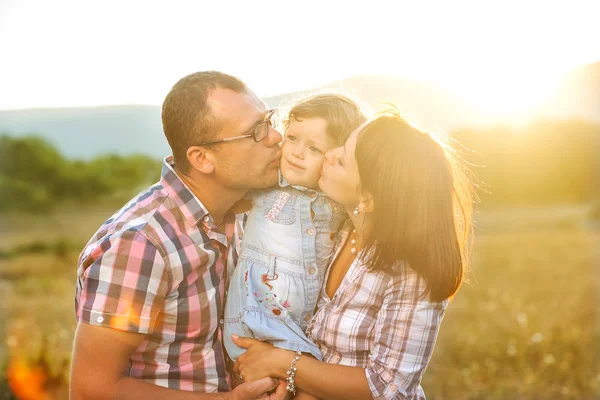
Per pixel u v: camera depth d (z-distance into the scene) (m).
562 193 45.00
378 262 2.66
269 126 2.96
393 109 2.90
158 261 2.69
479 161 45.50
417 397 2.87
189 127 2.84
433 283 2.61
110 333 2.61
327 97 3.03
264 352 2.79
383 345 2.69
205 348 2.92
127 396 2.66
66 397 5.32
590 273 14.76
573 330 8.51
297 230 2.92
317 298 2.94
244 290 2.90
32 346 7.96
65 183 59.97
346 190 2.78
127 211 2.82
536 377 6.77
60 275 18.48
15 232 35.56
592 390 6.43
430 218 2.60
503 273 15.29
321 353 2.85
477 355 7.68
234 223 3.10
